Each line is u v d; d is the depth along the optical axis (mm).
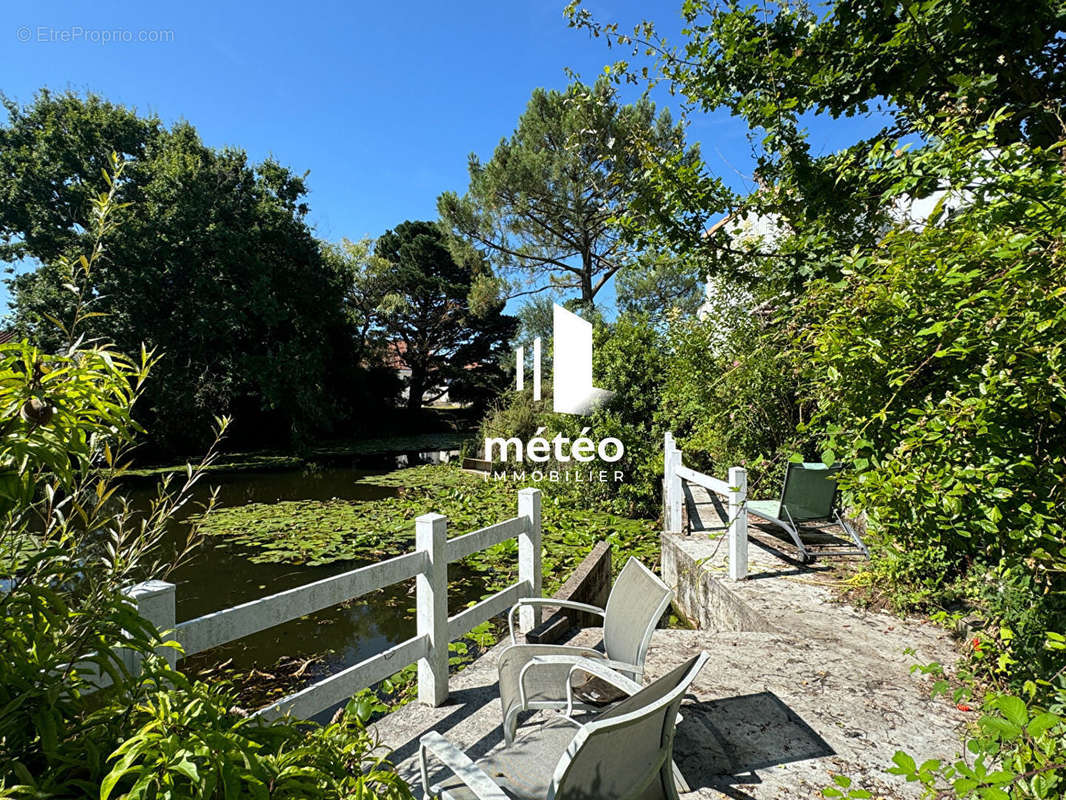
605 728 1599
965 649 3334
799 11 4105
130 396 1335
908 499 2094
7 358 1105
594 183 17094
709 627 4961
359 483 14086
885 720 2838
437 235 33719
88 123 18266
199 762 1000
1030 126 3424
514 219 19797
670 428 9594
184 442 19344
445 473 15164
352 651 4906
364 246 31969
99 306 16547
